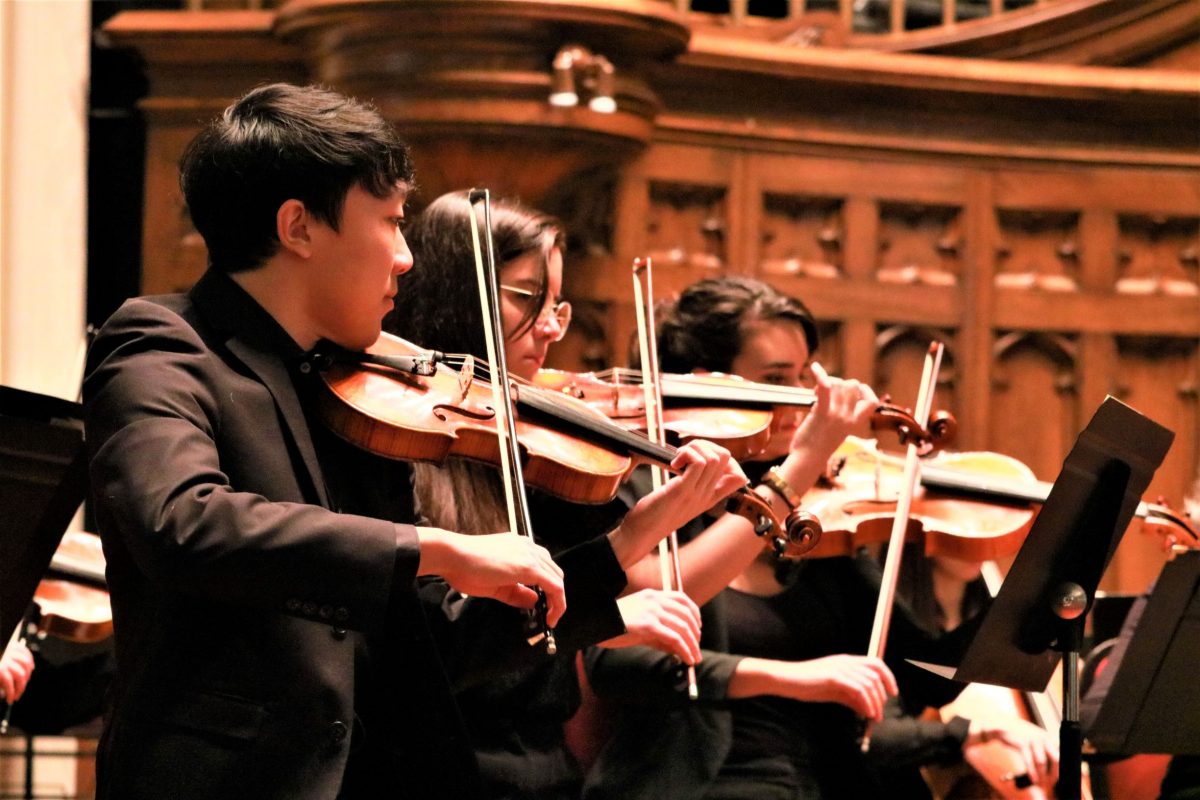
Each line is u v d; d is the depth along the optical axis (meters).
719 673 7.18
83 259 11.52
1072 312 12.95
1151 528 8.09
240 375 4.96
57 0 11.37
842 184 12.66
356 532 4.44
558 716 6.52
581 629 5.57
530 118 11.05
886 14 14.02
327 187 5.00
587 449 6.05
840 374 12.65
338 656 4.85
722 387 7.56
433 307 6.77
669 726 7.33
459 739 5.01
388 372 5.71
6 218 11.16
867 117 12.71
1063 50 13.35
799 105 12.56
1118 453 6.14
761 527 5.87
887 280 12.73
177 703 4.67
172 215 11.82
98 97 12.55
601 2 10.95
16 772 11.13
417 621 5.00
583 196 11.96
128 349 4.82
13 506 5.47
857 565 8.14
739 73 12.29
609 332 11.98
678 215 12.33
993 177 12.92
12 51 11.20
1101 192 13.03
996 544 7.68
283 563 4.34
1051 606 6.33
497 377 5.77
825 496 7.80
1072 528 6.25
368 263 5.06
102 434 4.63
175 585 4.34
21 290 11.21
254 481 4.80
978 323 12.84
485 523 6.38
